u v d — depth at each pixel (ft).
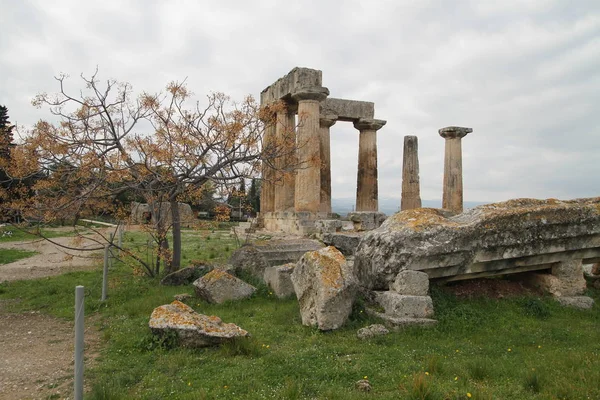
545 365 20.33
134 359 22.22
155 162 41.24
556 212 32.42
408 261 29.30
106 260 36.91
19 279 47.44
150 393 17.99
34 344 26.13
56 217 41.42
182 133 41.45
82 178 41.29
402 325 26.66
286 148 47.65
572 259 34.04
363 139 89.15
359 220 62.90
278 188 76.18
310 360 21.30
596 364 20.33
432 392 16.96
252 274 40.60
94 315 32.63
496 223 30.91
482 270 31.76
